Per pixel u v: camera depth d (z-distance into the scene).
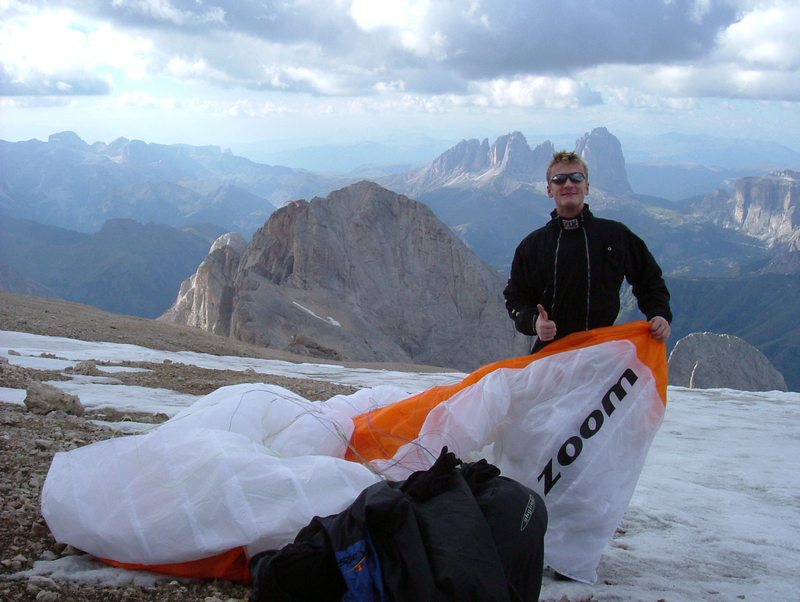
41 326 18.00
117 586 2.68
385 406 3.67
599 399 3.27
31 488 3.56
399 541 2.35
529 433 3.25
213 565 2.79
